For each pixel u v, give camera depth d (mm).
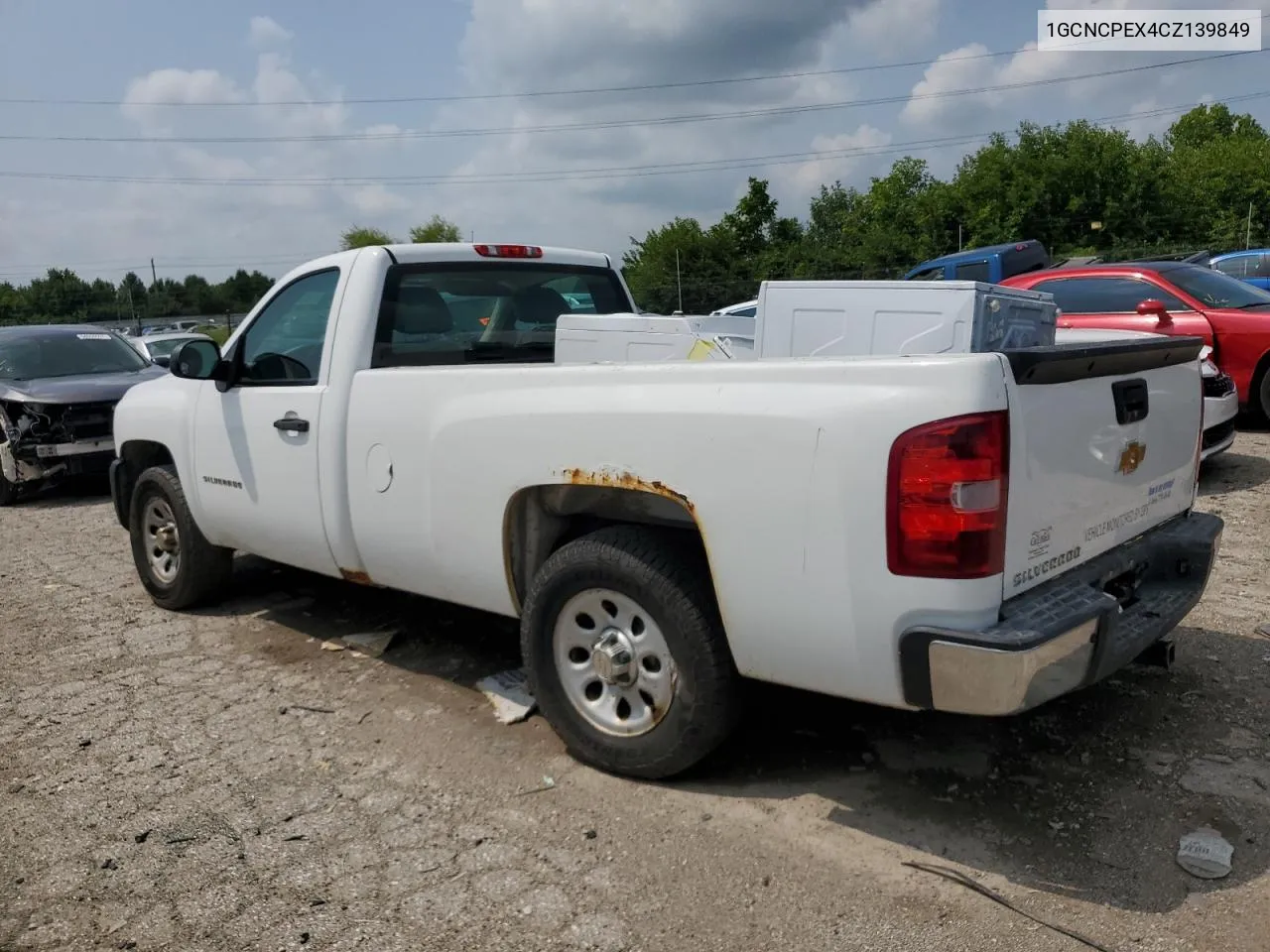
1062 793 3312
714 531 3072
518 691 4270
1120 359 3182
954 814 3227
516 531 3758
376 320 4340
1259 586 5230
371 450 4152
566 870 3029
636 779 3539
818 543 2861
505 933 2756
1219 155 49688
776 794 3398
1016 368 2738
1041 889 2834
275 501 4676
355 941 2744
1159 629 3293
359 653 4926
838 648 2900
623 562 3332
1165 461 3646
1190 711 3834
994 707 2658
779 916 2773
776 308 3637
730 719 3316
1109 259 36656
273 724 4148
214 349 4793
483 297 4797
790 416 2885
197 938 2787
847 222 64500
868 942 2652
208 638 5242
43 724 4250
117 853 3225
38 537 8188
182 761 3854
